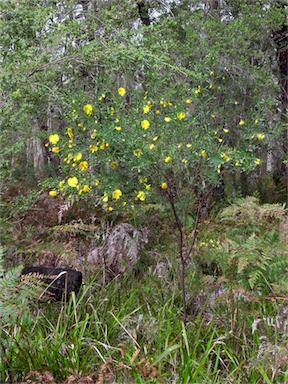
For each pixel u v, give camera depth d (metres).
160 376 2.12
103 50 2.84
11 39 2.78
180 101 2.73
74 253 3.36
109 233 3.67
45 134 4.22
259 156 5.96
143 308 2.95
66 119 2.99
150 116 2.62
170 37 5.27
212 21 5.98
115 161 2.73
